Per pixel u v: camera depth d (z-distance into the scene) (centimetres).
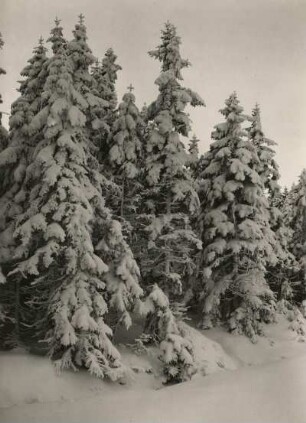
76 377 1504
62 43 1859
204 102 2033
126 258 1662
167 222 1930
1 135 1902
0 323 1791
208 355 1959
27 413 1264
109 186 1934
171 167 1933
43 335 1748
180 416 1317
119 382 1591
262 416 1349
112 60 2258
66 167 1582
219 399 1489
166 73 1936
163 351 1709
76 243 1508
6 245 1588
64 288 1530
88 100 1739
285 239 2931
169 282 2047
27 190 1719
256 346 2255
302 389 1627
